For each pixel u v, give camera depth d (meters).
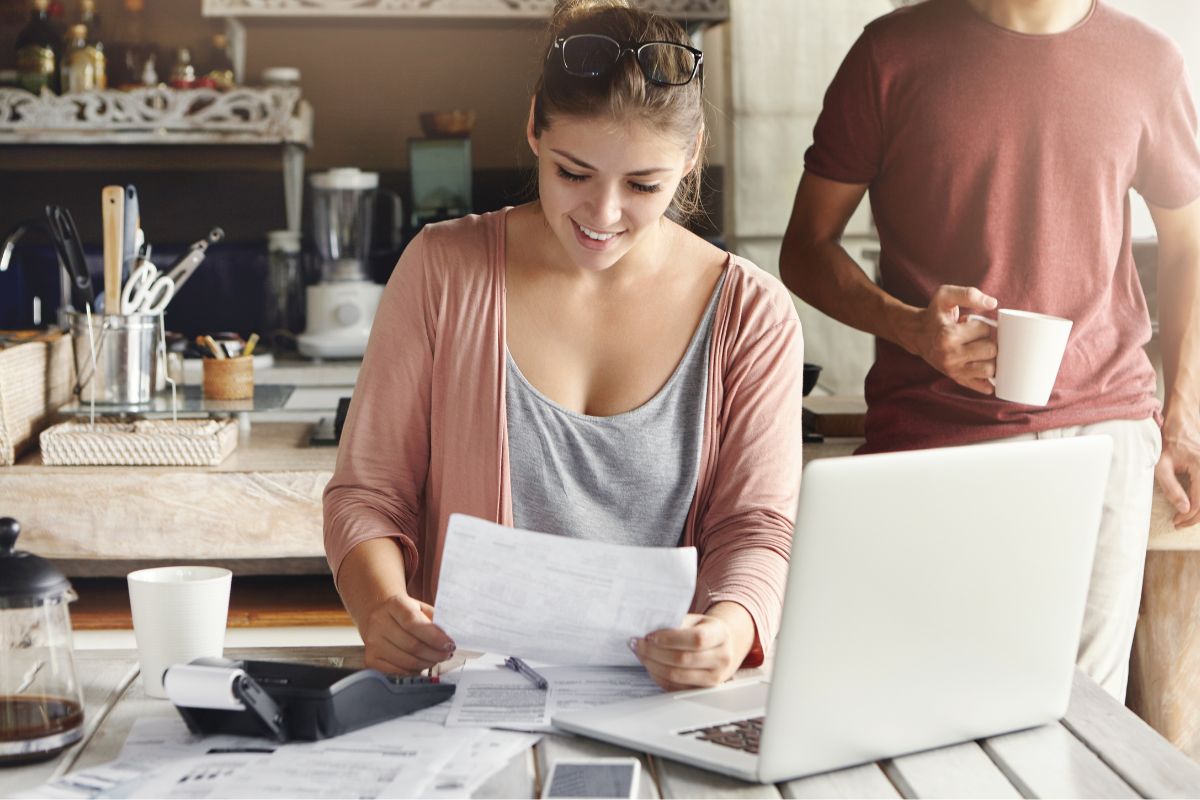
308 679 1.09
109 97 3.14
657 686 1.20
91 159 3.46
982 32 1.95
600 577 1.12
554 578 1.12
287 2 3.19
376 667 1.20
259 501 2.27
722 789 1.00
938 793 1.01
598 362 1.42
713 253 1.45
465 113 3.40
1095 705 1.22
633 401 1.41
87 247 3.35
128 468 2.28
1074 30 1.94
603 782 0.98
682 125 1.23
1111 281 2.00
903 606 1.03
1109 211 1.97
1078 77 1.93
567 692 1.19
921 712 1.07
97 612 2.24
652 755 1.06
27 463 2.32
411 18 3.33
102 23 3.36
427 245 1.44
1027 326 1.69
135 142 3.16
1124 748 1.12
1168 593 2.28
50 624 1.05
